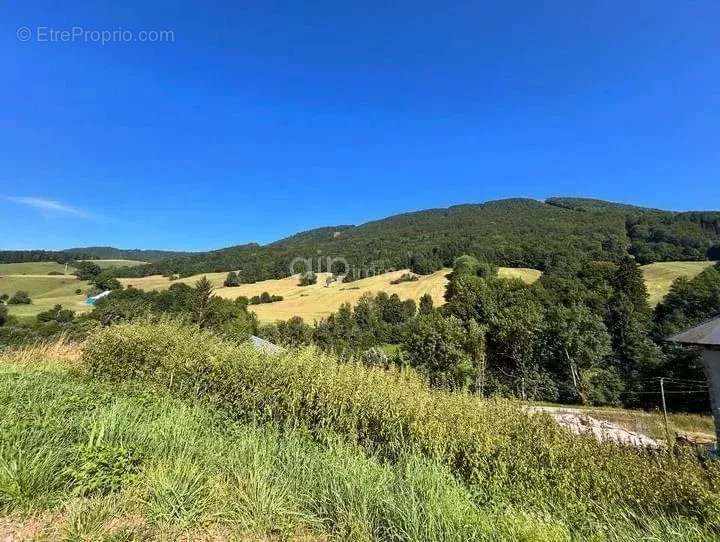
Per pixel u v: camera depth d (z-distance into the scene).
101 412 4.86
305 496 3.67
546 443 4.56
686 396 27.48
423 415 5.00
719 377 9.02
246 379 6.46
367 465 4.36
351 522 3.32
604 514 3.74
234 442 4.91
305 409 5.80
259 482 3.66
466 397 5.49
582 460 4.38
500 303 39.41
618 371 32.12
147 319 9.21
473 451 4.64
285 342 7.67
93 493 3.33
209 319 25.89
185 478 3.58
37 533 2.81
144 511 3.19
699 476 4.33
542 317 33.84
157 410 5.70
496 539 3.21
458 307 40.69
